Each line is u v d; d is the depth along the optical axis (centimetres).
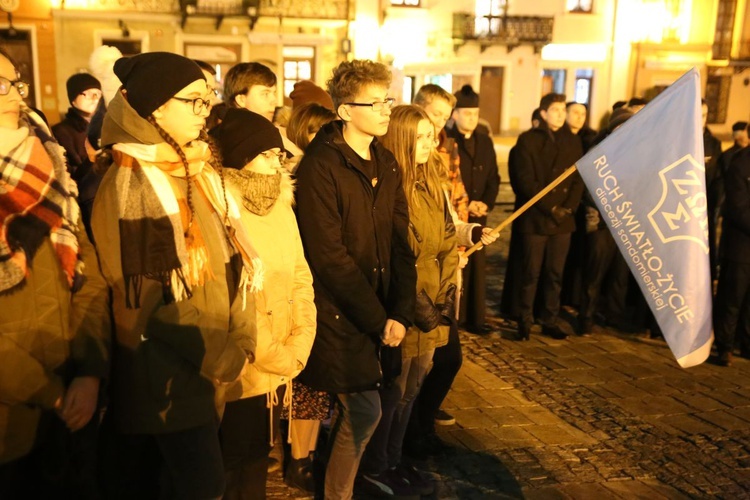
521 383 444
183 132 200
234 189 237
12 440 186
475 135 532
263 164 244
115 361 203
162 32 1767
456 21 2136
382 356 278
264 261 241
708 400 427
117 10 1723
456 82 2245
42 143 191
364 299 254
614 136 298
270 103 368
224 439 246
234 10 1773
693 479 333
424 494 308
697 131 280
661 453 358
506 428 380
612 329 562
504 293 578
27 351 183
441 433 371
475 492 314
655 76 2320
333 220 254
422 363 304
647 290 291
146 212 193
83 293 195
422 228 293
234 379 212
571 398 423
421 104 388
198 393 205
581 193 522
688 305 281
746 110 2512
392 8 1978
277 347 234
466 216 477
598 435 375
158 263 192
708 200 567
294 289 253
